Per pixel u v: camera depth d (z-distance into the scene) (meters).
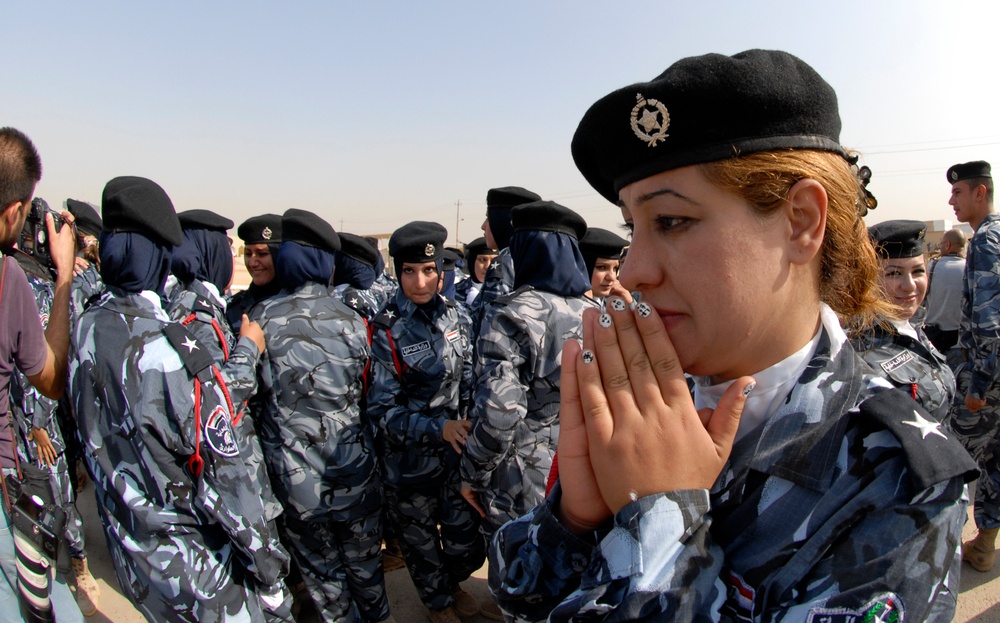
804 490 0.72
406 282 3.07
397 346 3.06
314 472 2.70
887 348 2.32
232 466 2.07
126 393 1.96
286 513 2.80
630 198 0.76
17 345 2.04
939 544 0.63
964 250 4.76
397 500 3.13
